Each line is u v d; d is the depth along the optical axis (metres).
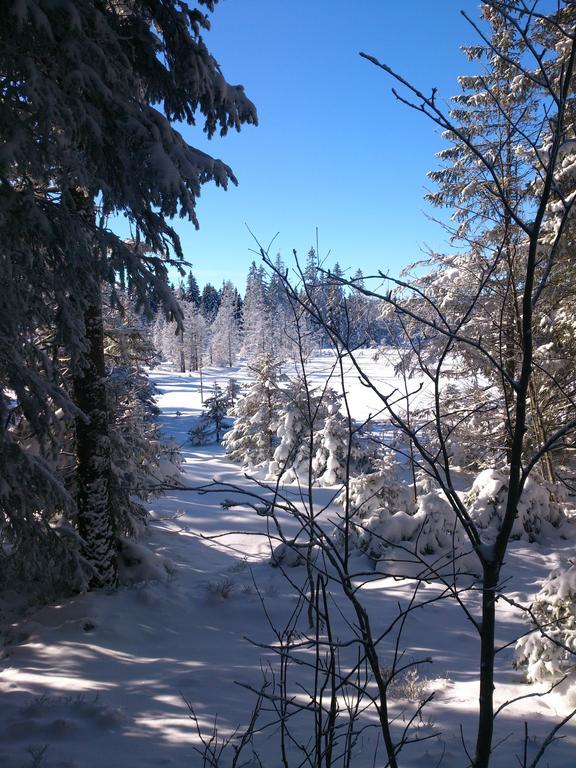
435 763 4.41
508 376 1.59
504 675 6.75
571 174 8.95
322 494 16.02
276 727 5.32
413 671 6.91
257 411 29.47
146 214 8.21
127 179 7.89
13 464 7.06
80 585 8.05
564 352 13.20
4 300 7.06
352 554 11.68
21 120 6.63
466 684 6.55
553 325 12.48
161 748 4.82
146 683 6.53
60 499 7.45
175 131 8.16
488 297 10.02
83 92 7.08
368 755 4.65
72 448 11.31
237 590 10.39
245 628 8.92
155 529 14.06
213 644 8.23
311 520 1.87
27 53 6.62
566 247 9.44
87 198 9.06
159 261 8.26
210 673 6.82
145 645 8.07
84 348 7.77
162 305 8.29
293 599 9.93
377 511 11.95
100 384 9.85
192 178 7.73
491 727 1.58
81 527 9.82
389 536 11.41
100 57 6.88
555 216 8.89
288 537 12.91
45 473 7.34
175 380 86.50
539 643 6.16
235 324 114.50
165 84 8.80
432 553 11.34
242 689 6.40
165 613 9.21
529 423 12.41
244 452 29.86
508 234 1.76
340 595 10.02
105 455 9.92
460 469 17.86
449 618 9.05
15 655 7.41
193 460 31.59
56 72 6.88
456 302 11.83
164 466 17.80
